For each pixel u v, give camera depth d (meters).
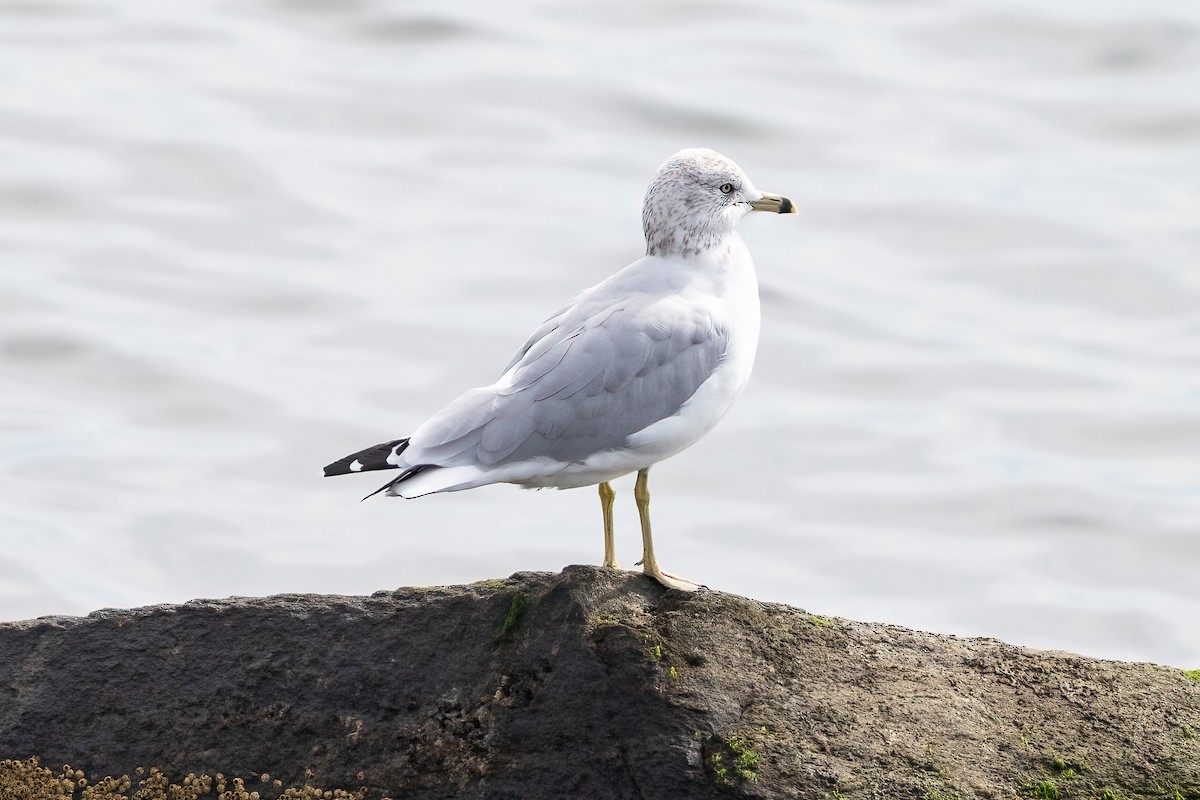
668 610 12.43
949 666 12.38
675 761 11.50
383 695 12.23
